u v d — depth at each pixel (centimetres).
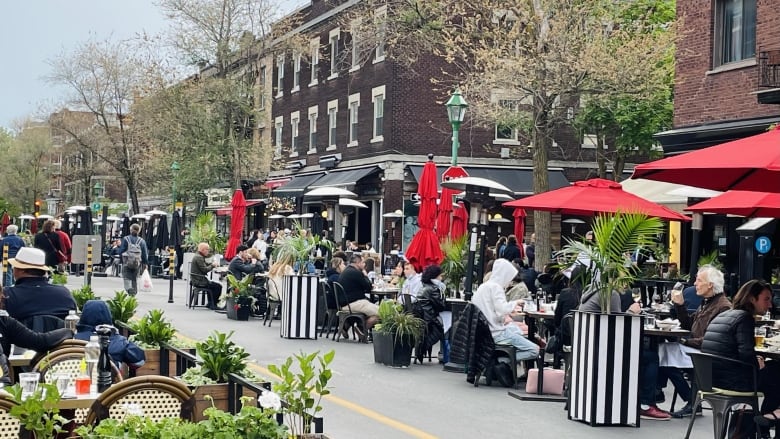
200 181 5144
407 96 4209
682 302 1319
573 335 1201
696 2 2598
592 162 4384
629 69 2889
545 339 1728
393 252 3734
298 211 4822
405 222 4184
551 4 2930
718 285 1223
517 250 2662
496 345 1445
